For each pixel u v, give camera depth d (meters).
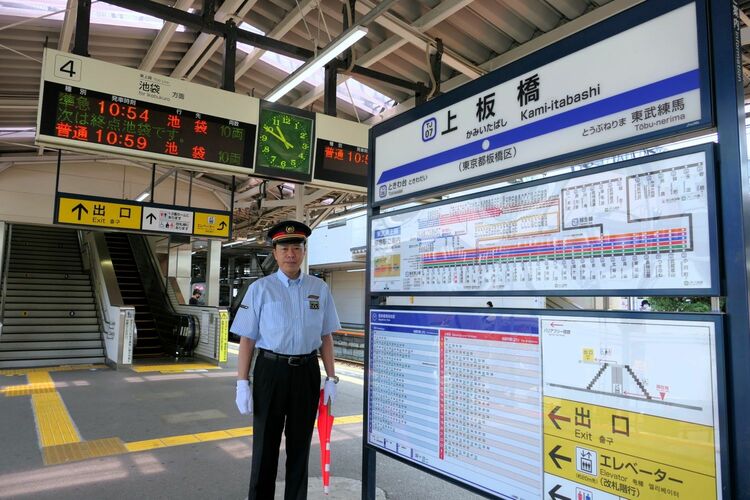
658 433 1.51
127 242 15.95
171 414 5.54
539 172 2.04
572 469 1.72
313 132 5.36
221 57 7.23
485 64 6.13
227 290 34.69
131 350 9.28
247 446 4.34
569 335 1.76
